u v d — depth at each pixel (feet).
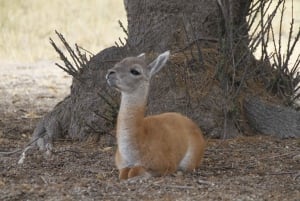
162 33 69.15
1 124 73.97
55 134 66.69
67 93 93.66
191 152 54.70
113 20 138.10
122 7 147.95
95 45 121.60
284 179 53.01
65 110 67.87
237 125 65.41
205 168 56.54
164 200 46.57
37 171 55.21
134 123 51.44
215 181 51.57
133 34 70.64
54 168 56.59
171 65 66.54
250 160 58.59
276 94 69.36
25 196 47.55
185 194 47.93
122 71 51.44
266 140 63.67
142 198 46.98
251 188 49.85
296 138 65.10
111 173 54.60
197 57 66.85
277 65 70.13
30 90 94.73
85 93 67.00
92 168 56.18
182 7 69.10
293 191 49.75
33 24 134.00
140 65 51.88
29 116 78.59
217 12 68.44
